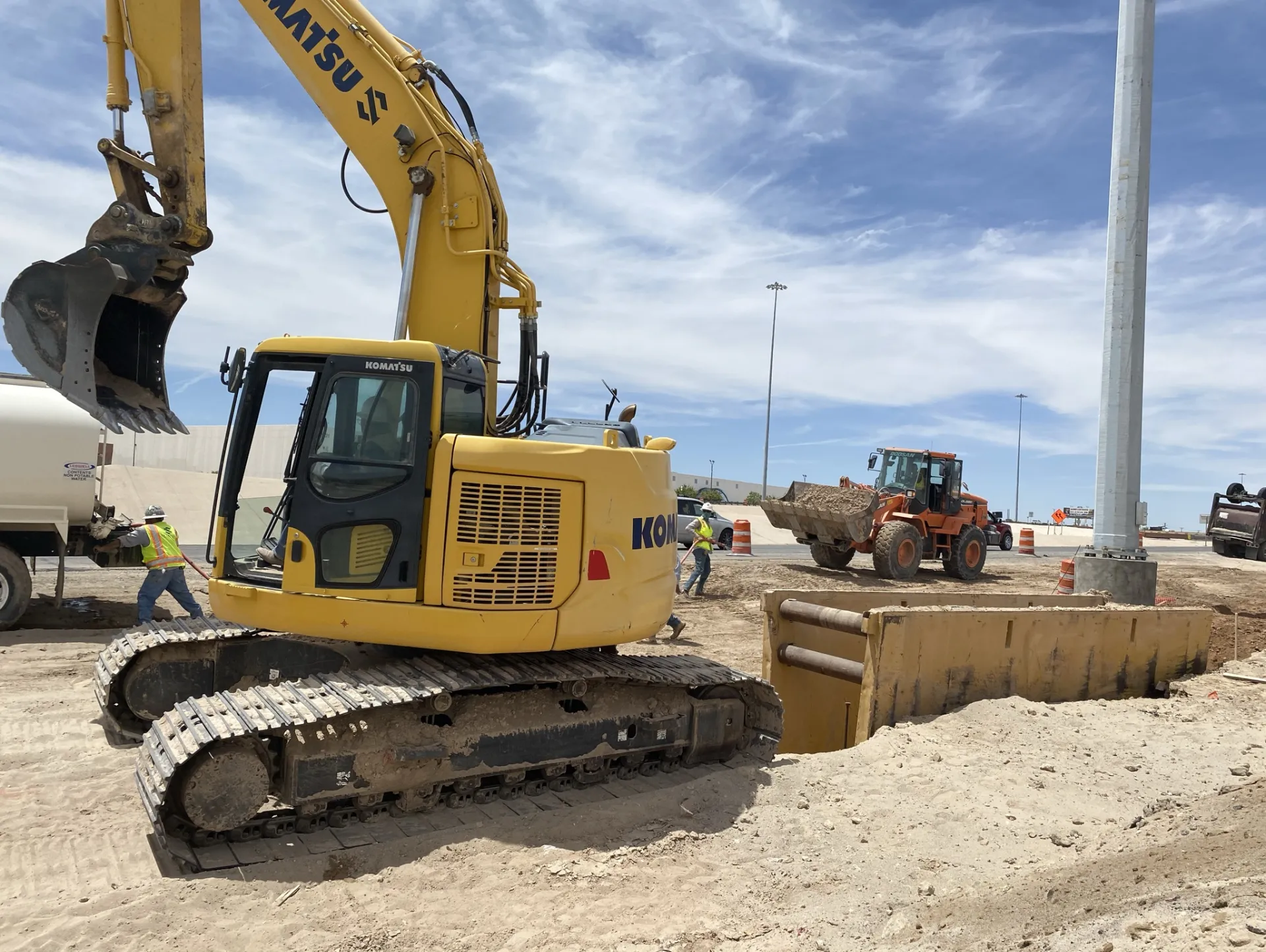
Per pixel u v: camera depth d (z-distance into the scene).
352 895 4.40
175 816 4.86
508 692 5.66
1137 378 12.77
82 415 11.45
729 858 4.99
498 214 6.92
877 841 5.24
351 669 6.35
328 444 5.38
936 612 7.62
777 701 6.72
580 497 5.67
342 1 6.88
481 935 4.05
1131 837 4.92
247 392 5.55
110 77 6.47
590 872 4.73
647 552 6.04
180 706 5.07
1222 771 6.52
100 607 12.55
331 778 5.00
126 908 4.11
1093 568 12.81
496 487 5.42
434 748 5.29
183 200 6.45
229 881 4.45
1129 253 12.76
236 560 5.65
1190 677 9.39
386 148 6.81
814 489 20.08
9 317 5.98
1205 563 28.62
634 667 6.18
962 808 5.71
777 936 4.07
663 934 4.08
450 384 5.71
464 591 5.34
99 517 11.87
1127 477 12.73
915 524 20.67
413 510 5.37
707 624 13.82
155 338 6.65
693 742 6.47
